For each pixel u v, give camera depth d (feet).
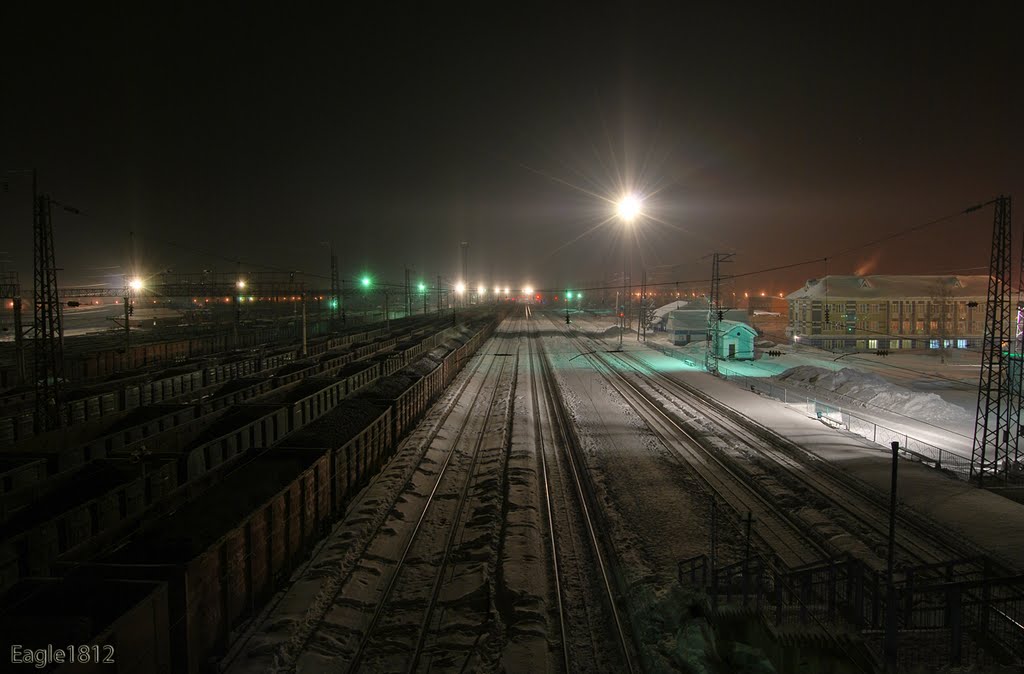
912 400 117.91
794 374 161.27
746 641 40.45
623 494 71.10
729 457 86.48
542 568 51.60
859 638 32.27
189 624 33.42
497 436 97.50
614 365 197.57
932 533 59.41
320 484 55.57
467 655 38.81
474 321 340.59
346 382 108.17
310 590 45.83
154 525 42.16
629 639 41.19
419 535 58.18
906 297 237.86
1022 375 81.10
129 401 102.17
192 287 220.84
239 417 77.77
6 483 55.83
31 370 128.98
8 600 31.48
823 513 65.62
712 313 206.80
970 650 31.24
